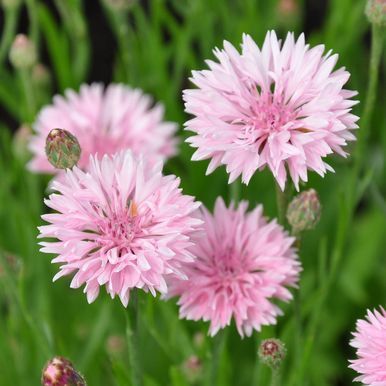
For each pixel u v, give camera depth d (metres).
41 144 0.58
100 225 0.43
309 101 0.45
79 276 0.43
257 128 0.44
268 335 0.48
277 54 0.45
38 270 0.59
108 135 0.58
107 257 0.43
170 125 0.59
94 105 0.60
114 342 0.57
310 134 0.43
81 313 0.61
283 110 0.44
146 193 0.43
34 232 0.59
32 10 0.61
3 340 0.58
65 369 0.43
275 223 0.46
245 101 0.44
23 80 0.59
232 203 0.47
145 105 0.60
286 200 0.46
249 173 0.43
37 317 0.58
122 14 0.60
